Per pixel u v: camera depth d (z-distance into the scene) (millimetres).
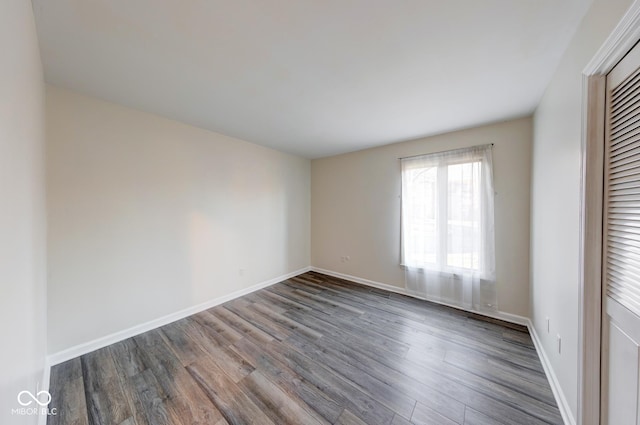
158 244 2561
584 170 1207
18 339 903
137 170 2395
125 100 2180
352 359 2000
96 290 2145
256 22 1263
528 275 2547
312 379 1770
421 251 3275
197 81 1856
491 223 2725
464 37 1369
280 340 2285
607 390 1147
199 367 1896
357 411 1493
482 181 2779
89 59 1575
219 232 3146
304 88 1964
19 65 910
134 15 1208
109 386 1692
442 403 1555
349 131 3010
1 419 690
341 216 4223
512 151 2615
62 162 1964
